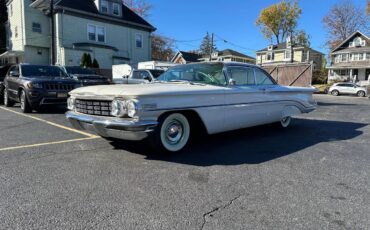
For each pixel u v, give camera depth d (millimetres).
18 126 6715
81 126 4551
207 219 2471
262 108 5652
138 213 2557
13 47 28172
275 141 5492
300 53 51312
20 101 9414
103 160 4078
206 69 5309
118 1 27781
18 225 2330
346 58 44156
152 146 4215
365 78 42500
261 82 5879
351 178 3492
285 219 2484
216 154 4473
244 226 2365
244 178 3436
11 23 28203
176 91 4133
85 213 2539
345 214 2588
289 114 6430
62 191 2992
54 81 8836
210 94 4570
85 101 4457
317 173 3652
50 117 8195
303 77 14094
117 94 3910
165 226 2350
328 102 17703
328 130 6816
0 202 2729
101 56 25844
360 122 8242
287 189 3125
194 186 3170
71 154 4367
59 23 23641
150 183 3238
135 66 28047
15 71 10141
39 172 3551
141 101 3791
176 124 4414
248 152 4629
